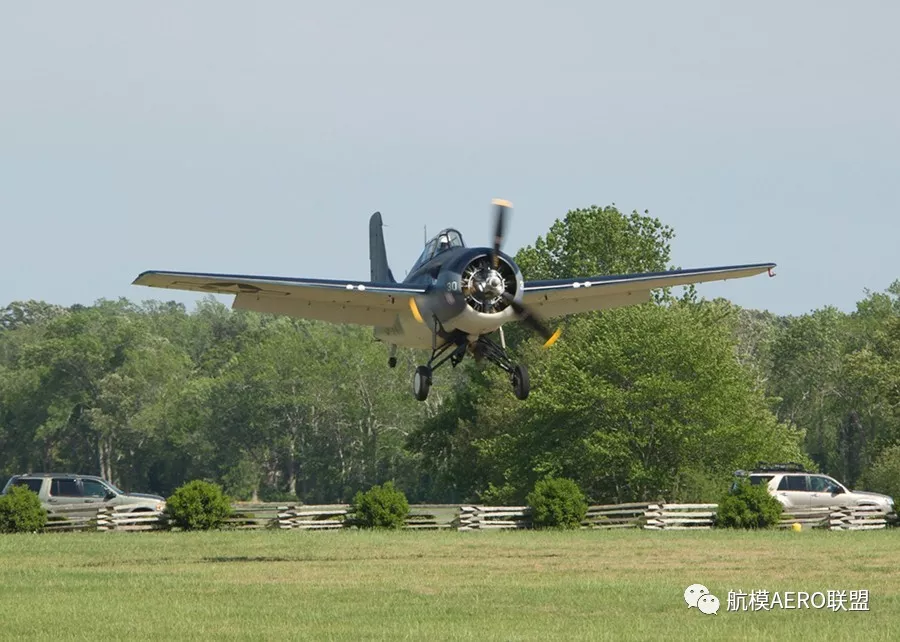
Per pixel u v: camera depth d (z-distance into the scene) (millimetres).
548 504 86750
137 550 67562
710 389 116438
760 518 87062
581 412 119000
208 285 61688
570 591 47469
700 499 111312
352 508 88125
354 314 66750
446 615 41812
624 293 69625
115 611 42719
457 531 84125
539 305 69312
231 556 63719
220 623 40188
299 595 46719
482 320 60219
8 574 54469
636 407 116938
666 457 117875
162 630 38812
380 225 95562
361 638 37250
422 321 62219
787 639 36938
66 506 89875
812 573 53562
